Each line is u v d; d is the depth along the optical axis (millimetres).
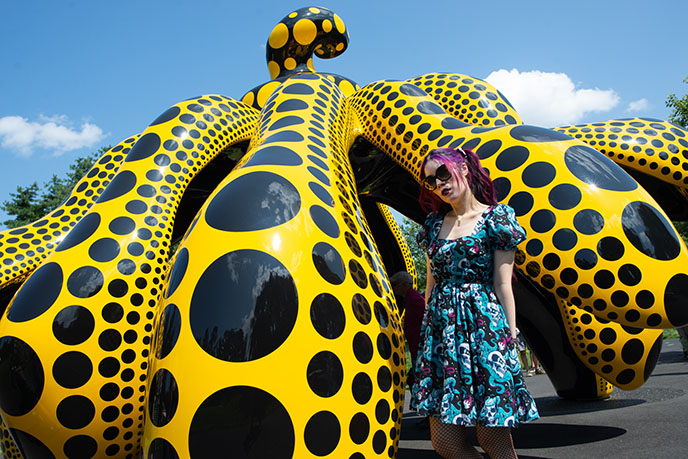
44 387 2689
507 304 2096
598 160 2738
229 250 2023
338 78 5500
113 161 4691
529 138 2873
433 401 2088
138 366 2883
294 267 2008
